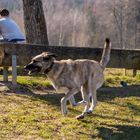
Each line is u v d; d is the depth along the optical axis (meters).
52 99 9.10
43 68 7.55
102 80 8.16
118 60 11.17
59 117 7.81
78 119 7.76
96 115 8.17
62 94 9.59
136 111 8.69
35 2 12.62
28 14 12.70
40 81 10.43
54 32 41.59
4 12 11.36
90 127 7.37
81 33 42.75
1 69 11.62
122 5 38.81
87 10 44.53
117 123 7.73
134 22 38.50
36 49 10.20
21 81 10.15
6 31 11.12
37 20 12.66
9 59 10.07
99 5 43.91
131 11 38.69
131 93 10.16
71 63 7.70
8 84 9.95
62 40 39.72
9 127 7.07
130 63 11.31
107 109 8.67
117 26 38.38
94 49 10.73
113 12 38.72
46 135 6.82
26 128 7.09
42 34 12.73
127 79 11.59
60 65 7.59
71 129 7.19
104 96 9.73
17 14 28.28
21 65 10.19
